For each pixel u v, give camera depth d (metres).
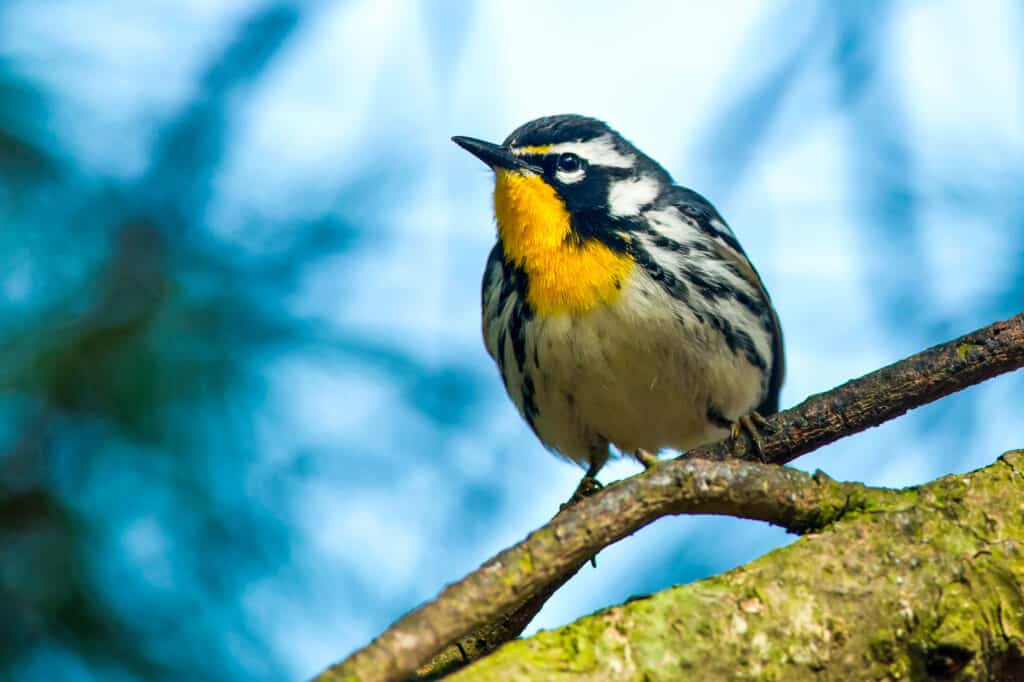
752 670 5.54
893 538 5.98
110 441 10.78
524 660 5.34
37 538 10.59
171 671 10.59
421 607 5.40
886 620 5.73
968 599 5.81
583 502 5.95
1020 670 5.89
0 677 10.17
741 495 6.21
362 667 5.09
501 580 5.54
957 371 7.91
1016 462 6.36
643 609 5.61
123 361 10.87
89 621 10.47
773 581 5.77
